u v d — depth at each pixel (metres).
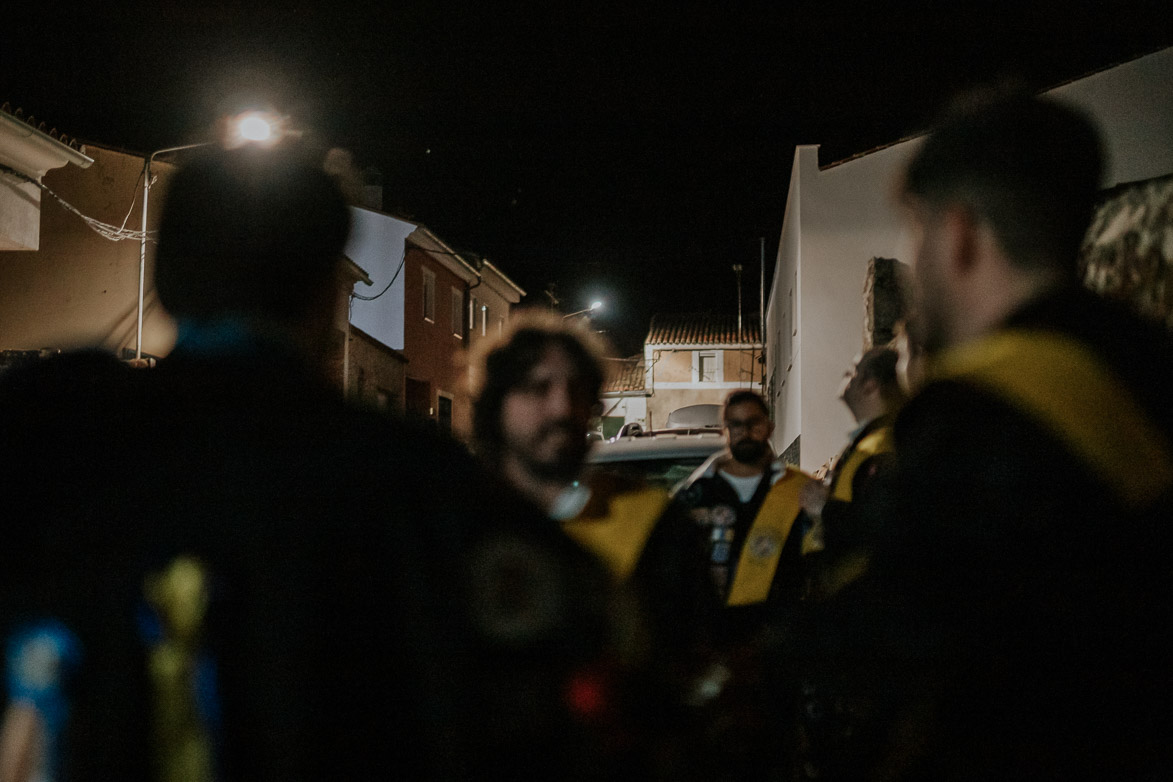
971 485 1.17
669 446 6.31
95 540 1.12
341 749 1.07
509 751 1.12
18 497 1.15
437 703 1.10
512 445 2.74
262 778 1.05
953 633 1.17
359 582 1.12
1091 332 1.28
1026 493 1.15
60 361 1.28
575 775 1.18
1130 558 1.15
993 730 1.16
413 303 24.44
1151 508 1.16
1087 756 1.12
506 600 1.17
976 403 1.21
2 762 1.09
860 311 11.26
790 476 3.76
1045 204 1.28
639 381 44.53
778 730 1.84
